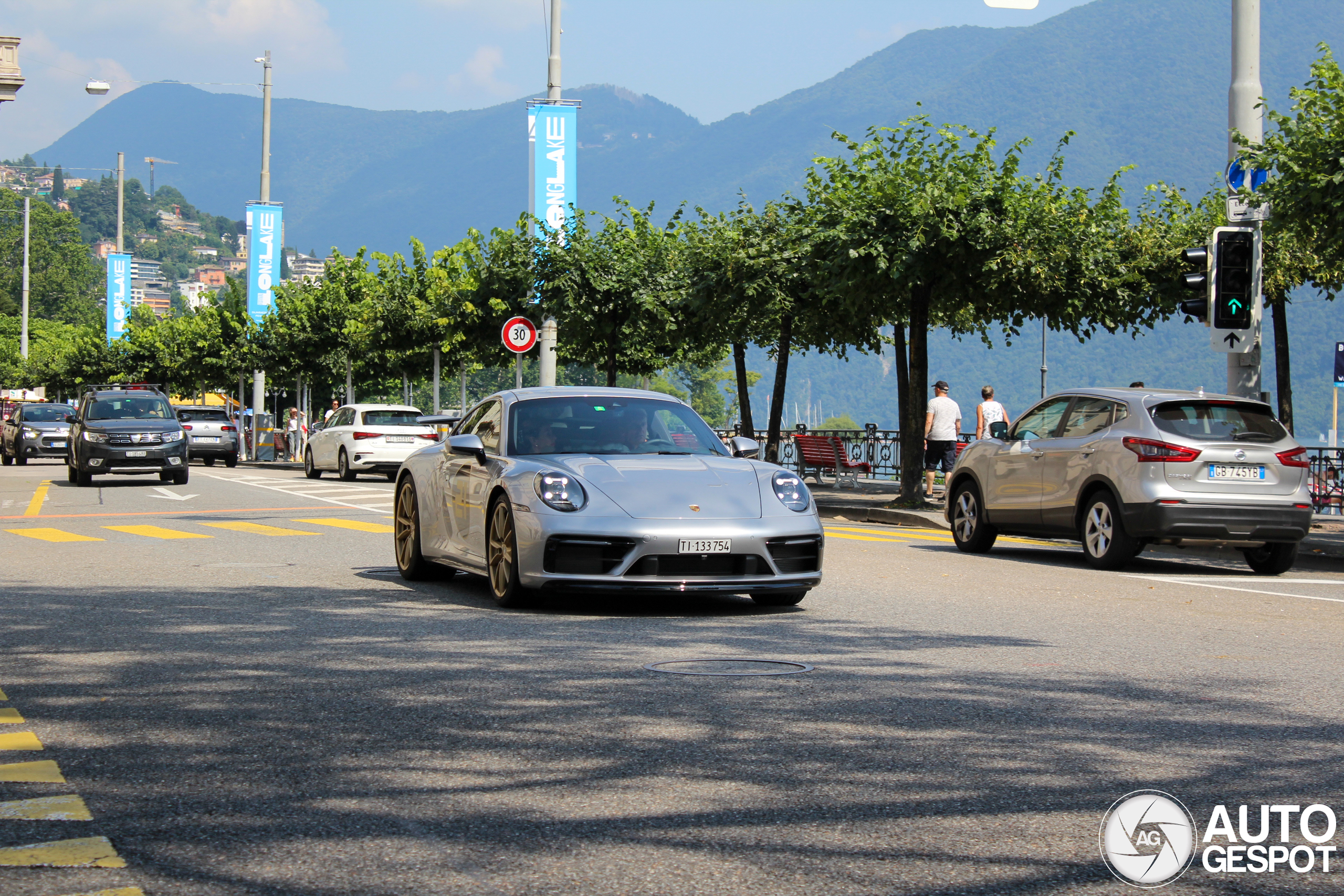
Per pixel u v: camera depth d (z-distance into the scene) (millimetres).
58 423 40812
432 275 36594
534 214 24953
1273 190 14258
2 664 6441
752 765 4488
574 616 8188
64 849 3568
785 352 27141
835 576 10938
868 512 19906
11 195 181125
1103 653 6973
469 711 5332
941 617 8367
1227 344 14766
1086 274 19625
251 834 3715
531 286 27922
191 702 5500
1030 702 5590
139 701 5539
